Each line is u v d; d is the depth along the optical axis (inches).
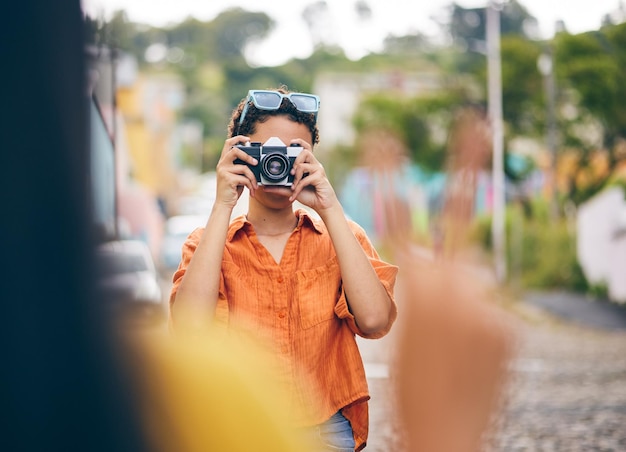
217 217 90.9
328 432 91.4
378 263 98.5
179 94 2640.3
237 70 3036.4
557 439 254.4
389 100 1654.8
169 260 928.3
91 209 38.2
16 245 36.8
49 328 37.0
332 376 93.4
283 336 91.0
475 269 140.5
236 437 38.6
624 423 278.1
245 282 92.6
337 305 92.6
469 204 126.5
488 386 137.6
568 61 1016.9
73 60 37.9
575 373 394.6
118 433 37.3
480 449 137.5
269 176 91.4
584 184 1058.1
